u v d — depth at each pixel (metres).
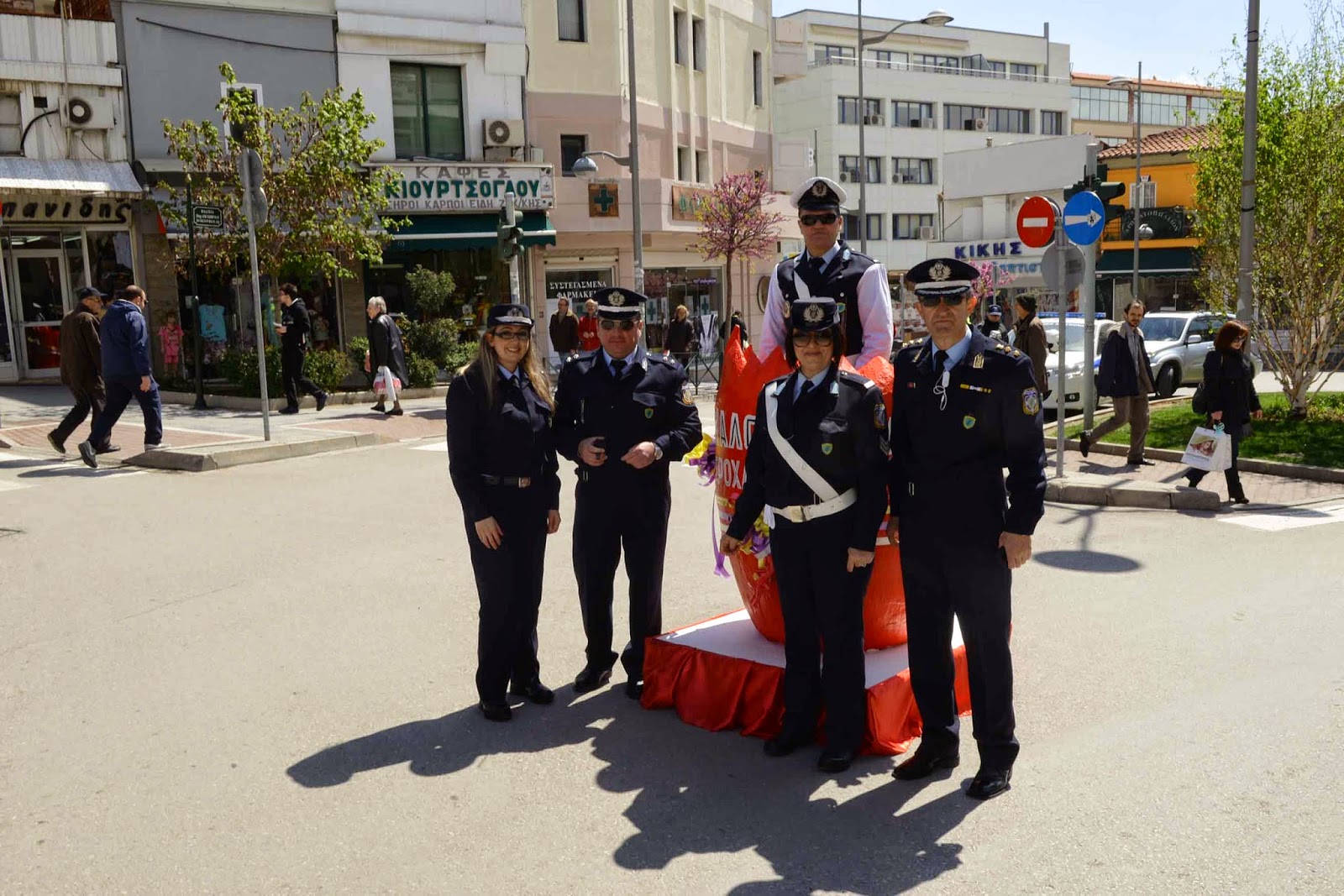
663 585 7.32
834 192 5.09
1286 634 5.98
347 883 3.60
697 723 5.02
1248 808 3.99
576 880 3.61
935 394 4.16
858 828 3.96
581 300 26.86
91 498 9.92
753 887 3.55
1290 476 11.28
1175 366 19.44
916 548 4.25
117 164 20.45
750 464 4.64
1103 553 8.06
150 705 5.18
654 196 26.61
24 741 4.76
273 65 21.94
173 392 18.84
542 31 26.19
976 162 45.16
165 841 3.89
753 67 33.91
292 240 18.73
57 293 20.80
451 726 4.97
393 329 16.20
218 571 7.49
